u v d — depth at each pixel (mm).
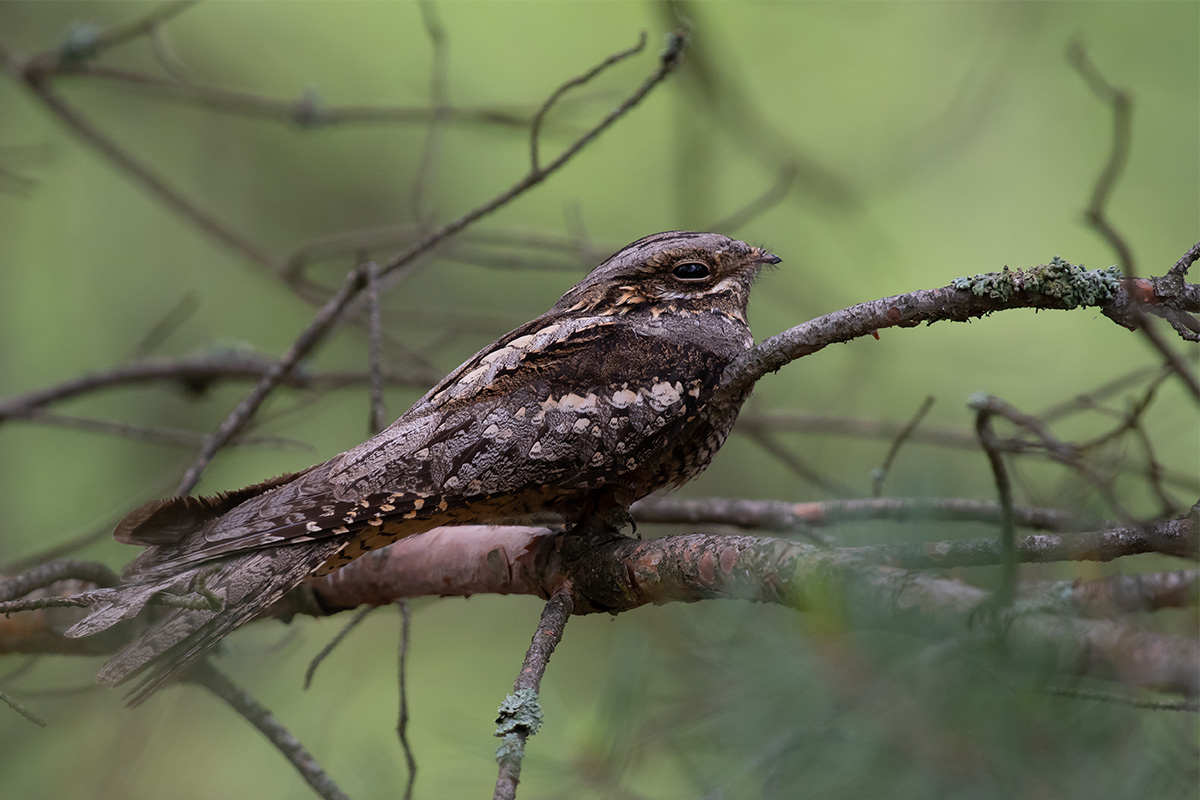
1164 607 3496
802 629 3885
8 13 13570
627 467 6367
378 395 7262
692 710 4574
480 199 14273
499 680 11344
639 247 7348
